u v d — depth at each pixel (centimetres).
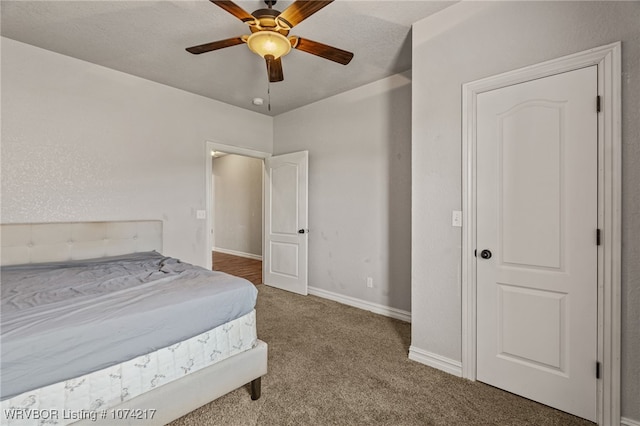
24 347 113
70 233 271
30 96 261
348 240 364
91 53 274
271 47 187
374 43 257
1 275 218
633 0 151
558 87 172
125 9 214
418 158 227
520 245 186
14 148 254
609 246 156
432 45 219
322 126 393
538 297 180
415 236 230
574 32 166
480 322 201
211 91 362
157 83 337
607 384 157
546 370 178
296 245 409
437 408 175
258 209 671
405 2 206
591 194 163
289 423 162
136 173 321
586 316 165
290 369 216
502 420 166
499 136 192
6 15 220
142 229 317
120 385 132
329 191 385
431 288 222
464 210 204
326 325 298
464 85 203
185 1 206
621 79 153
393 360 230
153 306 149
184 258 357
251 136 431
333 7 211
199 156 373
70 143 281
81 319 132
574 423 163
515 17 184
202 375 156
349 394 188
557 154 173
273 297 390
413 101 229
